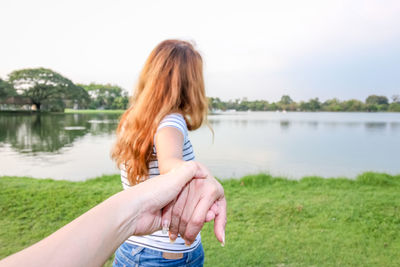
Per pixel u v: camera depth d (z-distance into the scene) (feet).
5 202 15.89
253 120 218.59
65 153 56.18
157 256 4.13
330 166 45.88
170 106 3.90
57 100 274.57
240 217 14.52
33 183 20.30
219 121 198.39
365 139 89.51
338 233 12.76
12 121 159.22
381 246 11.63
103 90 380.78
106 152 57.62
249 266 10.22
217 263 10.39
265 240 12.10
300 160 50.72
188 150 4.18
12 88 241.35
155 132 3.72
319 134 106.11
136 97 4.75
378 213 14.98
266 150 62.64
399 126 160.66
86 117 217.97
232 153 57.52
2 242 11.74
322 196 18.19
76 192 17.92
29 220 13.87
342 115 369.30
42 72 253.85
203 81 4.54
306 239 12.20
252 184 21.71
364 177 23.07
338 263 10.39
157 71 4.15
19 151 58.70
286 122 192.34
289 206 15.85
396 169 43.93
